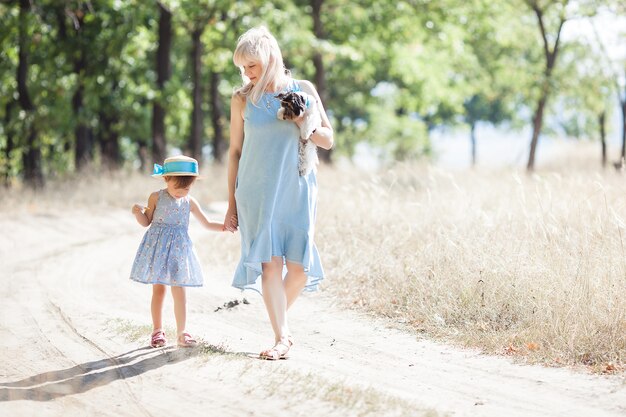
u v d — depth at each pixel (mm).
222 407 4188
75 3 19594
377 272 7820
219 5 20531
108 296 7914
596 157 25156
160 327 5719
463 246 7402
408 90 33406
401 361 5383
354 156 39719
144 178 18062
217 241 10703
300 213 5441
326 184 14789
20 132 19453
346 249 8641
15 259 10406
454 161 16734
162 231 5699
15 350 5617
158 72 21531
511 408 4262
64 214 15141
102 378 4848
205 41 23500
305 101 5309
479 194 10023
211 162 22141
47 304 7371
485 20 25016
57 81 20328
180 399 4367
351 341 6012
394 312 6840
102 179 18016
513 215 7973
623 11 21250
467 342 5793
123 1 18938
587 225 7219
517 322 6094
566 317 5625
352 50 23172
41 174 19734
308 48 22516
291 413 4027
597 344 5340
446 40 25469
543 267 6492
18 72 19375
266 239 5320
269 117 5375
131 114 23172
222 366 4945
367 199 10430
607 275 6113
